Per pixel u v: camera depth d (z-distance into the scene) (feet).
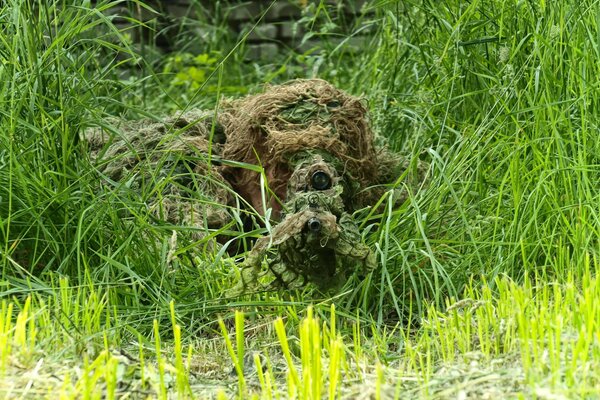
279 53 32.71
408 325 13.48
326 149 15.99
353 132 16.55
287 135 15.92
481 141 17.57
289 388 10.44
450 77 19.24
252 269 13.67
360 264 13.71
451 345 12.07
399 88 21.99
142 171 15.99
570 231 15.30
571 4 17.12
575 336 11.25
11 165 14.89
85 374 10.37
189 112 18.99
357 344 12.75
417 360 12.39
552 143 16.02
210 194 16.75
